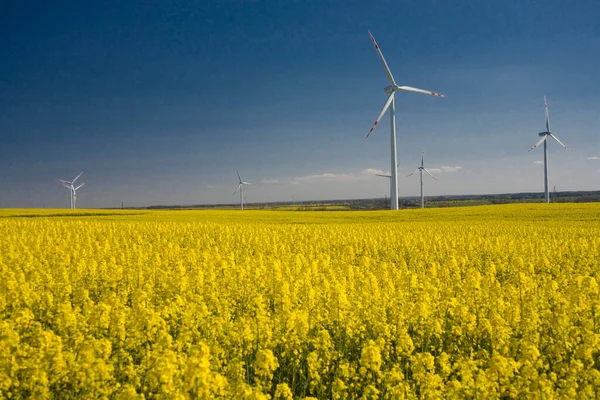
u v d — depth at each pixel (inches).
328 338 394.3
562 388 326.6
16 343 320.5
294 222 2023.9
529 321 413.7
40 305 495.8
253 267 707.4
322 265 805.9
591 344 348.5
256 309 467.2
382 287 646.5
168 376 275.6
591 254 943.7
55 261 791.1
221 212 2625.5
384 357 406.3
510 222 1867.6
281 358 410.9
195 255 880.3
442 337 454.6
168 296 576.7
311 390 356.8
